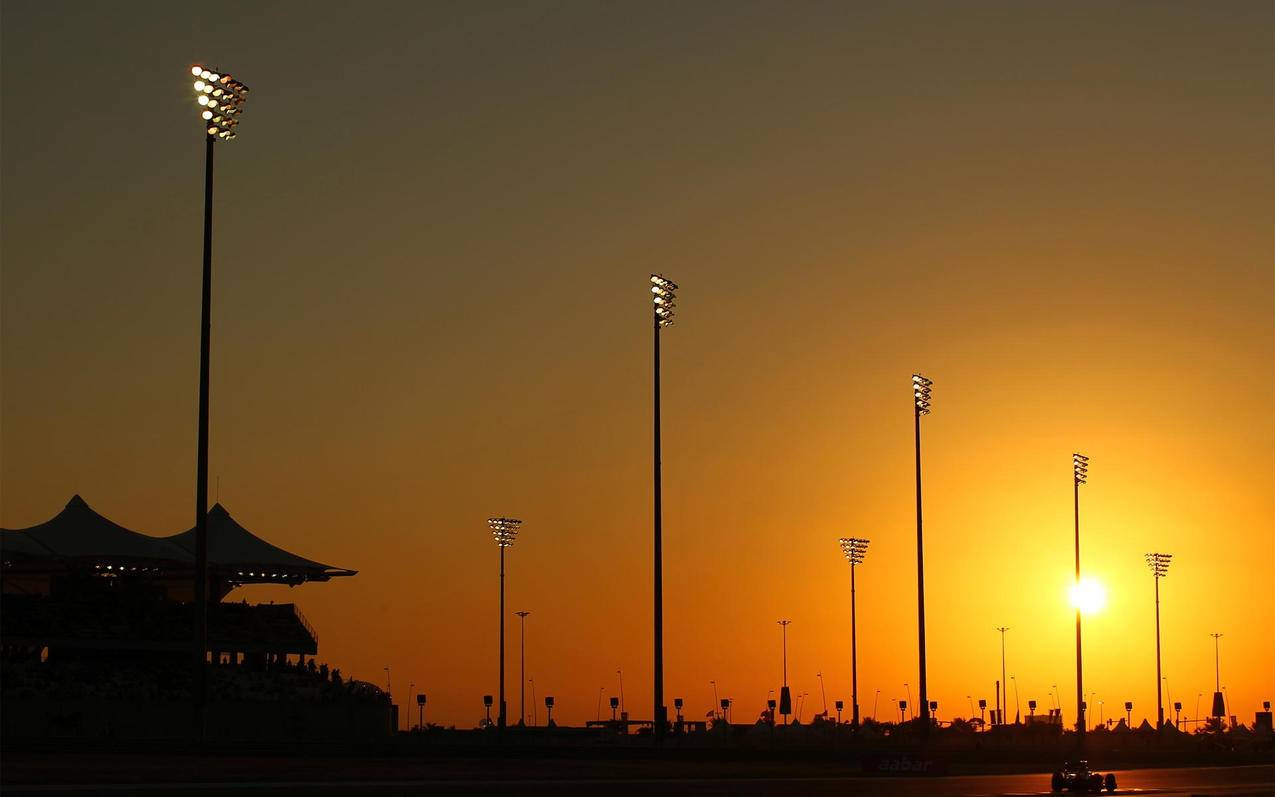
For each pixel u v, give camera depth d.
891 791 64.62
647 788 57.44
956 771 92.12
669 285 78.50
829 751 87.75
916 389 101.19
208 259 60.19
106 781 50.19
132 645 105.12
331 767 60.69
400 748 68.69
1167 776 101.00
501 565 119.62
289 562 118.00
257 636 113.00
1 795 44.31
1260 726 199.38
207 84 61.72
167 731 87.75
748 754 82.62
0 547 106.12
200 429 59.03
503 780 56.81
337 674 112.06
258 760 61.38
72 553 108.44
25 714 84.00
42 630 102.12
